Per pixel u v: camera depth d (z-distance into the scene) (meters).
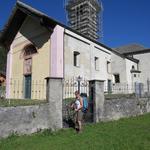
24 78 23.25
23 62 23.61
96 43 26.66
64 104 12.50
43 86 20.47
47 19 19.77
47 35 21.23
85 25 51.34
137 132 9.62
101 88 12.74
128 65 29.98
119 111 13.99
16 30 25.03
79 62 23.45
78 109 10.27
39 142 8.41
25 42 23.62
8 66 25.39
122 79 29.00
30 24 23.31
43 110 10.14
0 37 25.17
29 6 22.38
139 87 27.30
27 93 22.45
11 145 8.09
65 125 11.20
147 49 33.03
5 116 9.02
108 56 29.50
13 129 9.18
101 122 12.19
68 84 19.31
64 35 21.58
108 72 29.17
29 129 9.61
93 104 12.29
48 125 10.20
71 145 7.88
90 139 8.59
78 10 53.44
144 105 16.75
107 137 8.84
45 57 21.11
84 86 15.06
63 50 20.95
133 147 7.39
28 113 9.68
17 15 23.39
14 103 10.32
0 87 16.66
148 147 7.38
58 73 20.05
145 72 32.88
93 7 52.84
